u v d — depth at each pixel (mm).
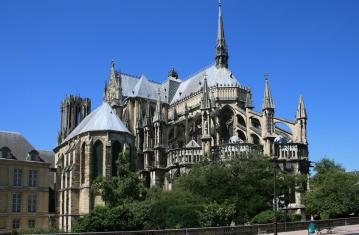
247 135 99750
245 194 69375
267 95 90062
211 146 88062
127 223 57969
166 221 61375
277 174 75875
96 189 82562
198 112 103375
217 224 59969
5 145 98875
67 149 106875
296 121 93562
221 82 111500
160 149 96312
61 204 98750
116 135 97188
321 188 80062
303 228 63344
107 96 131375
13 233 71250
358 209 78000
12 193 93375
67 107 147750
